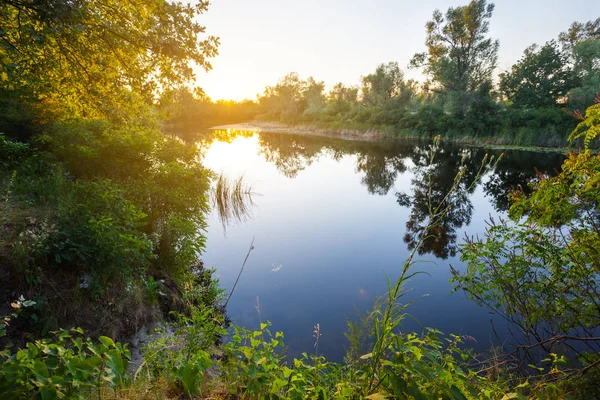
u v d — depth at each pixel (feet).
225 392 8.08
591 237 9.39
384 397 5.18
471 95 108.27
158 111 25.61
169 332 13.38
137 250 14.25
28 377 4.77
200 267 22.48
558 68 102.47
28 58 19.75
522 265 10.32
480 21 111.55
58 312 10.77
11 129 25.22
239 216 35.17
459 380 5.72
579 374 7.60
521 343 12.90
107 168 21.68
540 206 10.16
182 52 20.52
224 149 95.40
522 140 91.30
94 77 22.82
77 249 12.14
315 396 6.47
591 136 9.43
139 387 7.52
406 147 100.22
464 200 40.57
